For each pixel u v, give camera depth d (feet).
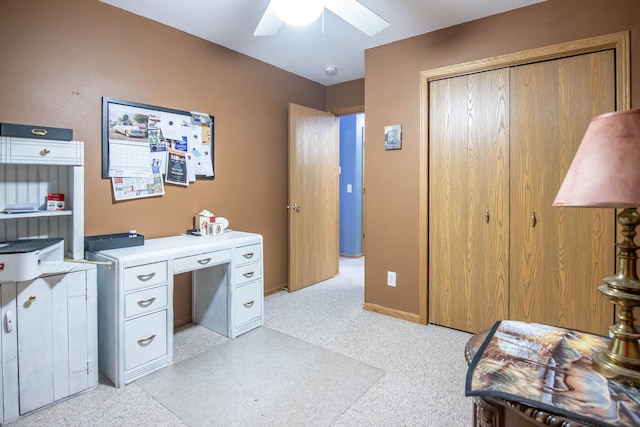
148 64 8.38
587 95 7.30
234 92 10.42
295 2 5.29
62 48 7.04
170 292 7.18
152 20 8.42
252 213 11.16
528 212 8.02
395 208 9.80
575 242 7.55
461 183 8.82
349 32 9.05
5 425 5.35
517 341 3.55
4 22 6.33
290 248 12.16
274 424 5.45
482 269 8.64
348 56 10.79
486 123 8.43
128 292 6.50
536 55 7.64
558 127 7.62
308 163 12.75
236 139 10.55
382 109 9.90
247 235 9.16
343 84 13.52
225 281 8.55
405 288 9.73
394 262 9.89
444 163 9.04
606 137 2.83
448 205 9.03
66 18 7.07
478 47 8.34
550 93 7.67
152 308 6.89
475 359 3.23
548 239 7.83
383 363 7.34
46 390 5.80
